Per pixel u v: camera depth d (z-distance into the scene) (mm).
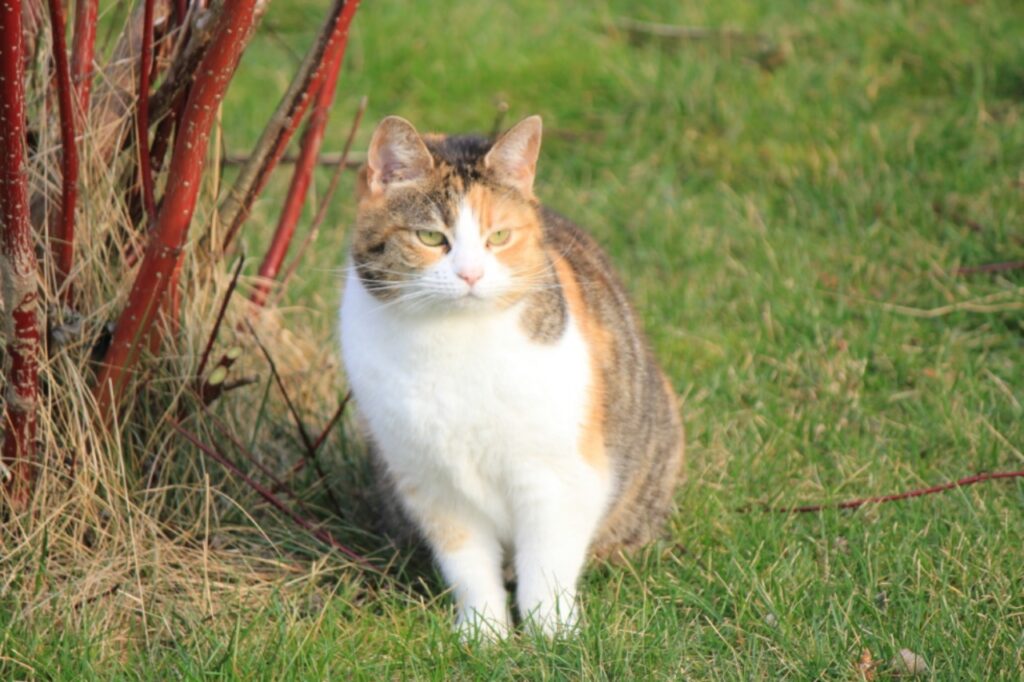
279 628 5793
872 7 12242
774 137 10773
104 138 6461
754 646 5801
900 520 6785
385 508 6812
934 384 8062
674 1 12758
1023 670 5496
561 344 5879
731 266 9391
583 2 13000
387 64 11977
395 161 5883
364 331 6000
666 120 11070
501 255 5773
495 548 6461
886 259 9281
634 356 6574
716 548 6719
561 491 6055
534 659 5773
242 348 7184
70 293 6375
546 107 11500
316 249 9367
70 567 6164
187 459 6828
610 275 6973
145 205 6301
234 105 11336
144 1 6102
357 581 6402
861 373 8164
